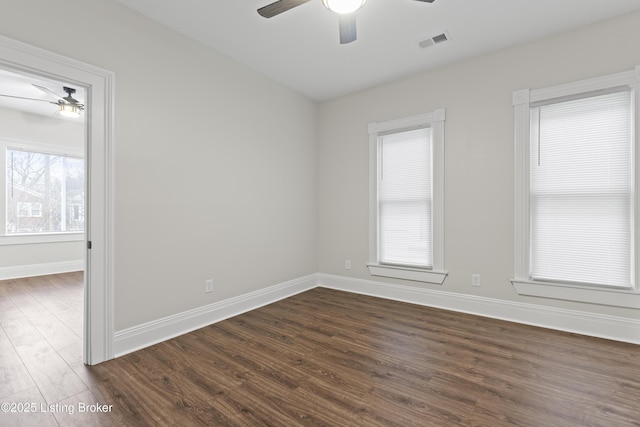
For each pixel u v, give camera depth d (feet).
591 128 8.63
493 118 10.00
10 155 16.12
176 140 8.73
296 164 13.26
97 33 7.09
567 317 8.89
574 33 8.74
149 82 8.09
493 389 6.02
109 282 7.24
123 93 7.55
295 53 10.07
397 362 7.12
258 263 11.44
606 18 8.27
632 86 8.05
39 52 6.17
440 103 11.02
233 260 10.48
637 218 7.99
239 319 10.03
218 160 9.93
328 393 5.93
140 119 7.89
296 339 8.44
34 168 16.94
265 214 11.73
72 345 8.03
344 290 13.65
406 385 6.19
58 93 13.47
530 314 9.45
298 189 13.38
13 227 16.26
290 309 11.05
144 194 7.98
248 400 5.71
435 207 11.08
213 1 7.50
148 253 8.09
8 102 14.85
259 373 6.66
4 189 15.90
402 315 10.34
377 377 6.49
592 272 8.67
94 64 7.02
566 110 8.96
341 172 13.73
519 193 9.55
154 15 8.05
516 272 9.63
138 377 6.48
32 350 7.73
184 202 8.95
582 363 7.00
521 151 9.51
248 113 11.00
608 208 8.45
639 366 6.84
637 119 7.94
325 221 14.29
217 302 9.91
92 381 6.32
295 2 6.13
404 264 11.98
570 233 8.95
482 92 10.18
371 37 9.13
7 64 5.82
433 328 9.18
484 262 10.21
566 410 5.37
